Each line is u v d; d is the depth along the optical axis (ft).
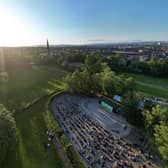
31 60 572.51
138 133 184.96
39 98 266.98
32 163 134.62
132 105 200.44
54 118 204.13
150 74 472.44
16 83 342.44
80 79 292.61
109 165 139.33
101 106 254.27
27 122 197.06
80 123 203.72
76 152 151.74
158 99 274.57
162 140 139.03
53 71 468.75
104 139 172.86
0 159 119.85
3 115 141.79
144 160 144.97
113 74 295.07
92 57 490.08
